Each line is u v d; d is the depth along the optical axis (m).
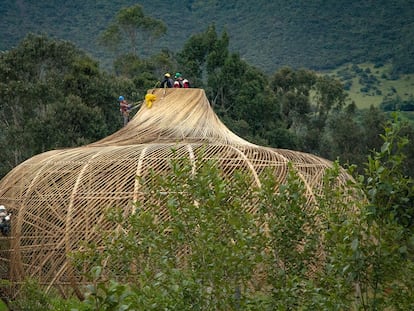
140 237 42.78
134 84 181.25
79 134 147.38
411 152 146.38
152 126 83.69
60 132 145.50
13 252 74.00
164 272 36.16
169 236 39.41
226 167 71.56
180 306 34.94
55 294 71.19
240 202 39.00
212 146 74.31
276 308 37.22
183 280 35.31
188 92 85.94
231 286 36.72
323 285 37.50
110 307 29.25
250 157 73.31
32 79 164.62
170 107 85.06
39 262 72.12
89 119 148.50
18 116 155.38
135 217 41.50
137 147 75.69
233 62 196.62
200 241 36.62
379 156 33.28
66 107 147.00
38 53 164.12
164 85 90.00
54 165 77.12
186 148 73.44
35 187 75.44
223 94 198.75
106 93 159.25
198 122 83.62
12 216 75.81
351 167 35.03
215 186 37.81
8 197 78.38
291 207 40.22
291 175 40.72
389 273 34.34
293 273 40.38
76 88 156.38
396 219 33.28
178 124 83.12
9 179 80.88
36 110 155.62
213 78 197.38
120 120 161.00
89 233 70.50
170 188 39.69
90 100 157.00
